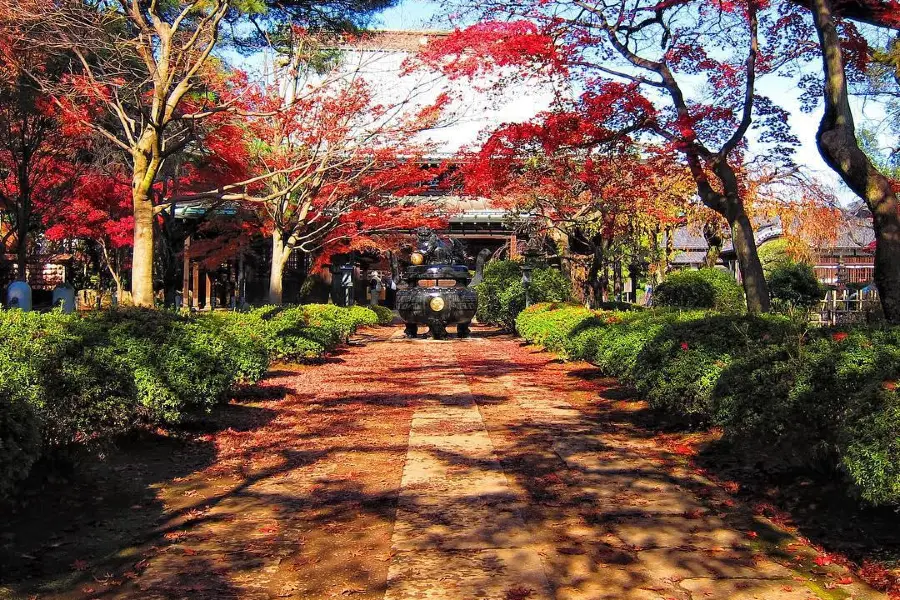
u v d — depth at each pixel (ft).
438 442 24.82
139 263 34.94
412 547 14.58
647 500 17.93
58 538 15.35
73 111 39.42
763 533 15.56
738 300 57.06
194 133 42.45
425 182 64.59
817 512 16.88
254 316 45.91
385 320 102.22
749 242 32.83
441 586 12.63
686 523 16.15
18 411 13.83
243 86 44.47
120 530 15.90
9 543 15.05
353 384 39.65
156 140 35.01
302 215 56.80
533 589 12.48
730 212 33.35
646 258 71.10
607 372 34.83
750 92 32.76
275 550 14.55
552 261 83.46
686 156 34.32
